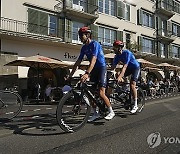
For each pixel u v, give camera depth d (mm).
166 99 11422
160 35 32938
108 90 5523
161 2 33531
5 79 16750
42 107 10008
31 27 18672
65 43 20078
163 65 23594
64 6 21141
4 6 17469
